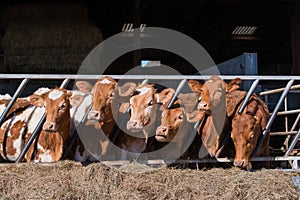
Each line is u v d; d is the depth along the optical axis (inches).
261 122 203.5
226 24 490.9
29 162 189.9
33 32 328.5
